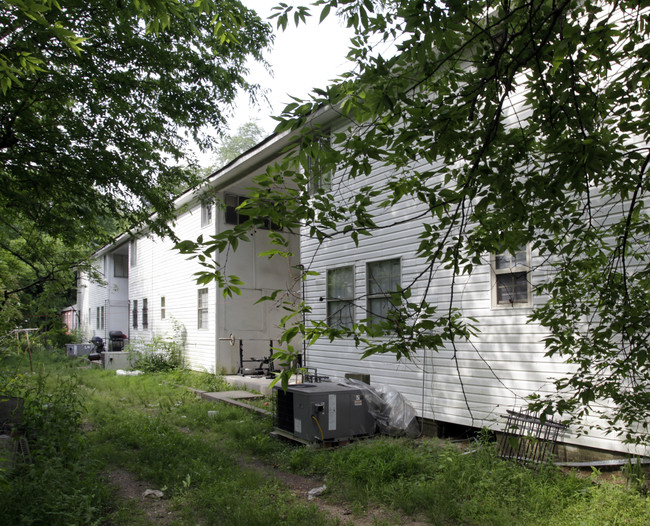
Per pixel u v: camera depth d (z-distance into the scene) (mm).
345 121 9609
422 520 5234
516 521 4820
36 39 6344
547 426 6309
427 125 2783
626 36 3154
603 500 5035
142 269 23469
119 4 6391
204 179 11164
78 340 31406
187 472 6750
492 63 2785
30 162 7652
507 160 2924
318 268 11406
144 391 13570
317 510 5531
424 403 8578
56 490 5195
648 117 3137
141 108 9023
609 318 3668
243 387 13906
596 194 6168
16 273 11102
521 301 7238
